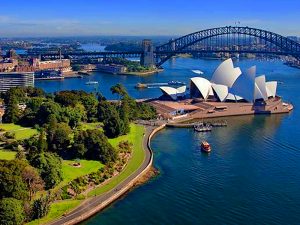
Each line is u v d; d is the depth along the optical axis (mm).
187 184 142500
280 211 123375
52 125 164875
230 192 136125
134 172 150000
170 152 178125
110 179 143000
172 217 119562
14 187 112625
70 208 120562
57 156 139500
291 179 147375
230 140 198125
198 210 123750
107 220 118188
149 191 136750
